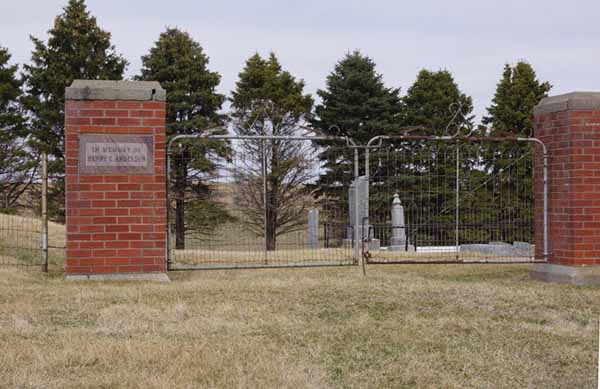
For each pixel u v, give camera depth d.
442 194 22.73
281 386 4.86
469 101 36.97
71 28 32.38
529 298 8.40
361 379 5.12
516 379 5.18
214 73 33.44
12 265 10.56
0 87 31.72
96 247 9.45
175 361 5.38
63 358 5.39
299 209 21.06
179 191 20.48
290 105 36.06
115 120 9.47
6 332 6.30
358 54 35.47
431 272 11.16
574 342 6.27
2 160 29.44
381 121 33.81
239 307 7.61
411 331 6.60
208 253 13.59
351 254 13.55
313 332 6.49
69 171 9.38
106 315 7.11
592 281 9.81
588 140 9.96
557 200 10.27
